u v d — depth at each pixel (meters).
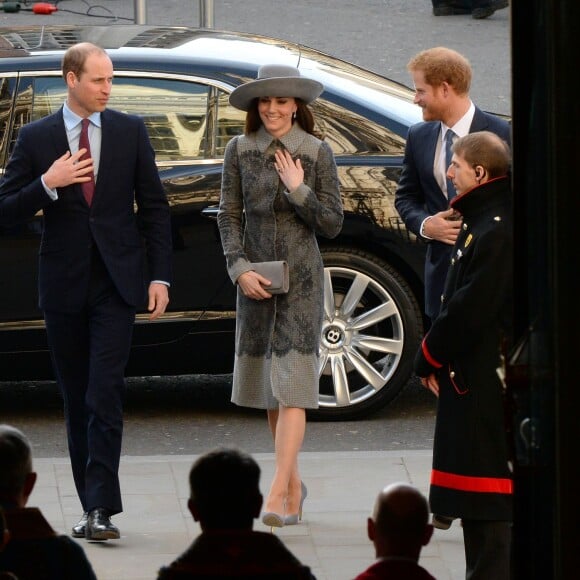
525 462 13.73
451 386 19.95
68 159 23.77
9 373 30.52
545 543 13.20
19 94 30.53
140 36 32.78
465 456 19.81
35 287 29.86
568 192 12.74
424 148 24.97
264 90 23.81
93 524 23.42
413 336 30.88
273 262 23.88
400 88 32.62
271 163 24.14
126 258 24.11
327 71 32.09
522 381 13.88
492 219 19.48
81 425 24.48
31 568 14.43
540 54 12.90
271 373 23.95
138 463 27.48
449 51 24.52
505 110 56.00
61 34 32.94
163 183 30.03
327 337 30.86
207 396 33.41
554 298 12.81
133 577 22.03
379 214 30.45
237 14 72.25
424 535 14.07
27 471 14.75
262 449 29.64
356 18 71.31
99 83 23.80
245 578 13.45
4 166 30.30
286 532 24.05
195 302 30.20
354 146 30.95
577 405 12.81
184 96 30.66
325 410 31.00
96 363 23.84
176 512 25.05
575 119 12.70
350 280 30.91
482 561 20.09
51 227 24.08
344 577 21.94
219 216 24.69
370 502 25.50
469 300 19.39
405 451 28.34
